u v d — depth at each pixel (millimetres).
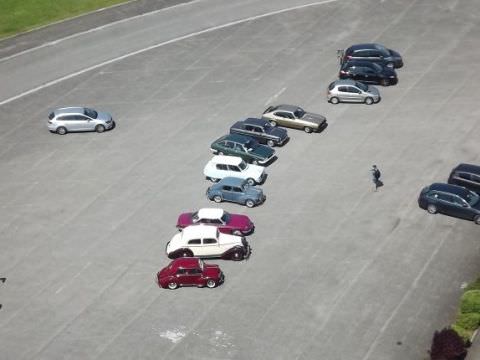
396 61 70250
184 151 61656
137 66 73250
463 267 49625
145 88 70062
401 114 64750
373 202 55375
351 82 66062
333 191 56594
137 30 78625
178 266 48375
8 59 75125
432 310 46562
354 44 73938
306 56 72938
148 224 54375
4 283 50188
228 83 69875
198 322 46406
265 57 73188
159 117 66062
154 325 46406
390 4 80500
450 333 42594
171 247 50875
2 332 46625
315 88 68562
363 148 60969
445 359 42125
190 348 44781
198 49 75062
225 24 78625
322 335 45188
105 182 58875
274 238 52531
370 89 66375
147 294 48625
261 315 46656
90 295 48844
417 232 52594
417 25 76688
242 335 45438
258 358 43969
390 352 43938
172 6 82438
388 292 47969
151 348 44906
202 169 59531
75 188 58500
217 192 55688
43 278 50438
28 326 46938
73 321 47062
